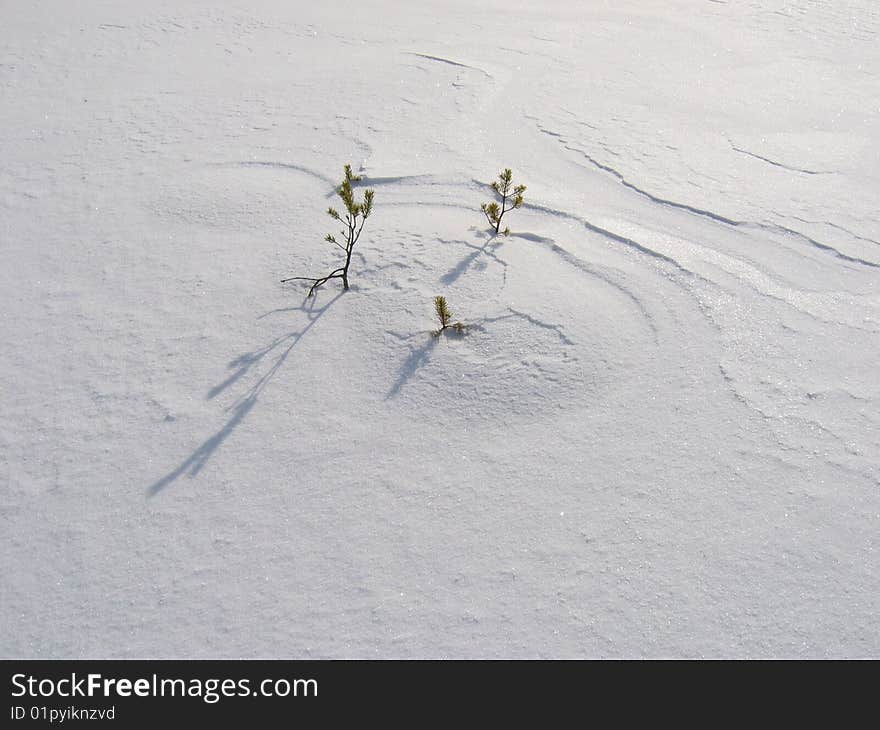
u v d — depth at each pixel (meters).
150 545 3.07
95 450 3.51
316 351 4.10
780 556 2.98
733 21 11.36
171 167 6.34
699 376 3.88
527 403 3.72
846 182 6.19
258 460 3.45
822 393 3.78
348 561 3.00
